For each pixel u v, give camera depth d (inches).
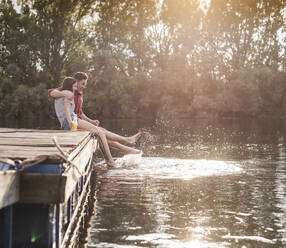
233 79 1446.9
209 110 1384.1
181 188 167.6
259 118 1397.6
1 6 1355.8
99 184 175.8
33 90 1240.2
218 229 107.2
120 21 1485.0
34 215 75.8
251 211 128.2
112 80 1413.6
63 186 71.4
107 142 254.5
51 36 1354.6
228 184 178.1
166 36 1556.3
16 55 1347.2
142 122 1040.8
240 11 1438.2
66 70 1402.6
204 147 370.6
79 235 100.6
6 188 63.1
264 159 277.4
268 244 94.6
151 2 1507.1
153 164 240.4
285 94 1430.9
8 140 145.3
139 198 147.0
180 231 105.0
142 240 96.9
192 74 1477.6
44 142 135.9
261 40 1472.7
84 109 1457.9
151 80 1457.9
